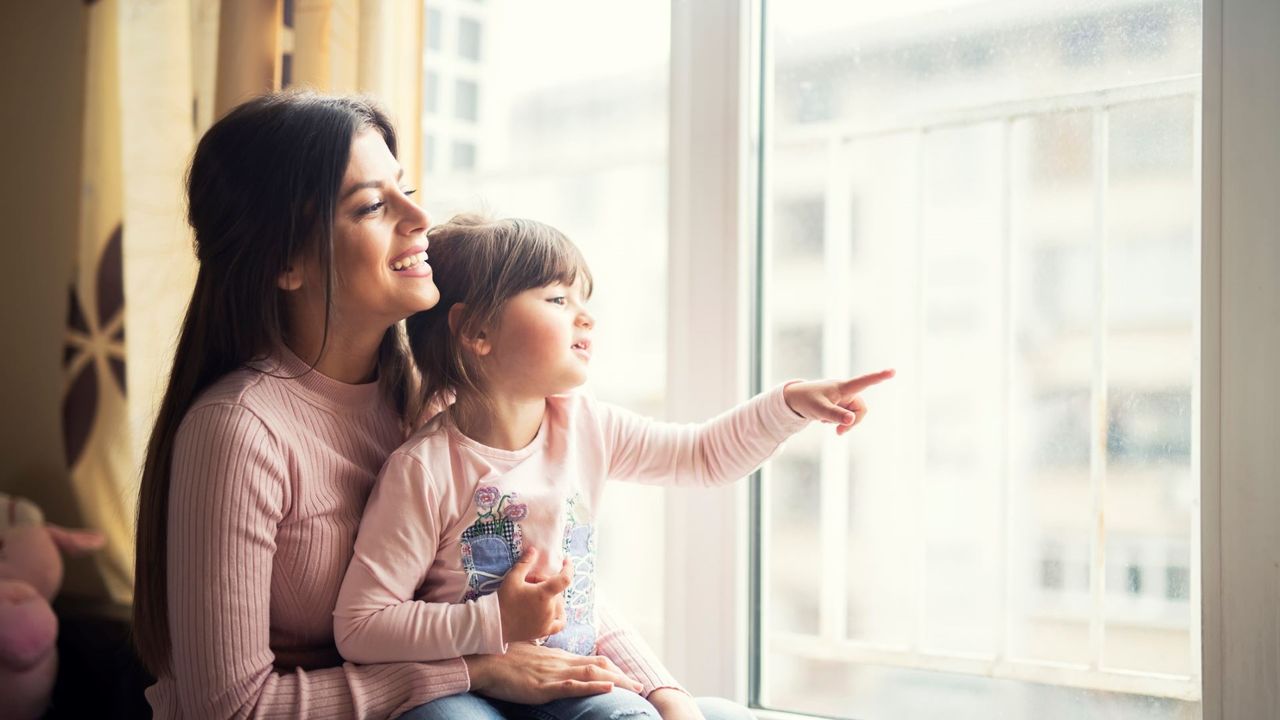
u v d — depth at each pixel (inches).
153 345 60.1
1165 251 46.9
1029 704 52.2
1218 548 38.1
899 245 65.2
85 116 67.2
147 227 60.6
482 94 79.8
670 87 48.9
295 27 51.7
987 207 62.3
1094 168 51.3
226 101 53.3
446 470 35.7
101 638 62.8
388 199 36.0
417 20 51.1
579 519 38.2
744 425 40.1
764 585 49.5
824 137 61.5
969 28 51.8
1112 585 49.1
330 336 36.9
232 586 32.4
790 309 58.4
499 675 33.7
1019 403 56.7
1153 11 46.6
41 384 70.6
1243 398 37.7
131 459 64.4
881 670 56.5
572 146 85.0
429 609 33.4
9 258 72.0
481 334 36.7
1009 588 59.5
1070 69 49.3
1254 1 37.3
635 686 35.8
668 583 49.0
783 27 54.7
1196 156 45.3
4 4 72.7
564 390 37.4
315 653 35.5
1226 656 38.0
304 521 34.8
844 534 66.7
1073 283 54.1
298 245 35.0
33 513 61.2
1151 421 47.4
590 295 39.6
